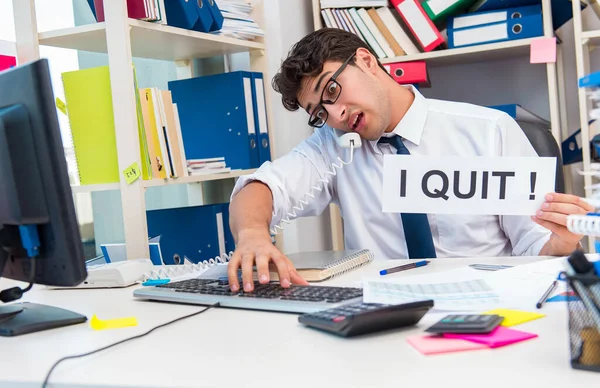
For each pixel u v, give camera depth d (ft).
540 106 8.91
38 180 3.04
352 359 2.13
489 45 7.92
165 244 7.52
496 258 4.25
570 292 2.10
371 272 4.02
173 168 6.53
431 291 3.04
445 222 5.52
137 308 3.39
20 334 2.96
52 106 2.98
